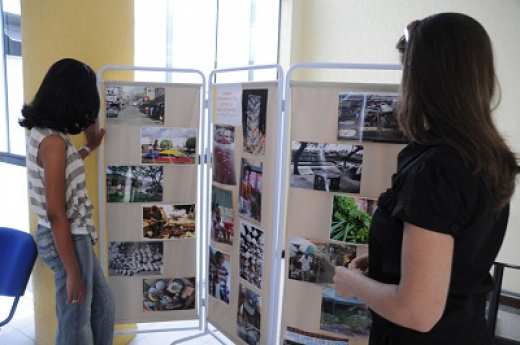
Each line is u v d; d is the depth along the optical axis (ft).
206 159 7.25
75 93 5.24
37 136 5.17
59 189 5.11
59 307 5.67
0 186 11.56
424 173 2.60
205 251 7.33
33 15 6.97
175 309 7.38
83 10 7.07
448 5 10.14
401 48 3.46
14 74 10.82
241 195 6.37
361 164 5.29
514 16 9.32
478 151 2.54
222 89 6.55
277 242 5.92
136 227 7.04
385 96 5.09
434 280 2.48
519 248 9.70
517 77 9.43
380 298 2.83
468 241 2.65
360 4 11.69
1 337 8.45
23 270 6.49
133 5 8.05
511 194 2.75
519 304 9.55
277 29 13.00
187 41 10.98
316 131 5.44
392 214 2.74
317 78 12.87
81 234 5.55
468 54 2.60
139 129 6.77
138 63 9.97
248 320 6.46
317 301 5.75
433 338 2.91
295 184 5.64
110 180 6.84
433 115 2.66
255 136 5.98
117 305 7.22
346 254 5.50
